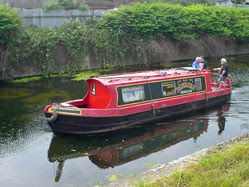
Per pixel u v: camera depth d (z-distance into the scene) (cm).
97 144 936
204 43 2834
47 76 2019
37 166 798
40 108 1284
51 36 2066
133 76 1130
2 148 901
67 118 952
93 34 2250
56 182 715
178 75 1217
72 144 934
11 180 726
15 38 1922
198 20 2755
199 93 1278
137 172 753
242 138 909
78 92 1555
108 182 707
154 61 2538
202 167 676
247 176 617
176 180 618
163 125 1100
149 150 891
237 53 3269
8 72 1912
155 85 1128
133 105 1053
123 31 2369
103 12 2508
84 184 703
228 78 1400
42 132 1024
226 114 1205
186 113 1226
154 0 3159
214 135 998
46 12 2284
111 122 991
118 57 2381
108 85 990
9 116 1183
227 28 3009
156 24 2425
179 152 873
